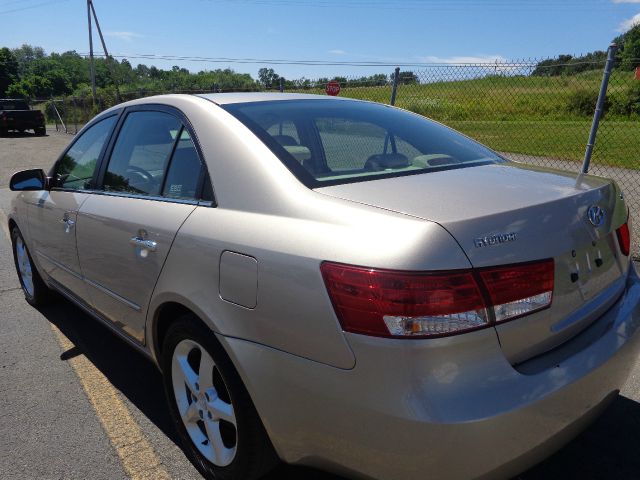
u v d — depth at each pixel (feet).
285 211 6.53
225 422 7.47
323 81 38.55
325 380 5.76
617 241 7.45
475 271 5.44
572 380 5.97
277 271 6.14
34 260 13.60
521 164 8.83
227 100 8.82
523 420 5.51
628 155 37.52
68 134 86.69
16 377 11.07
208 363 7.40
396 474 5.53
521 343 5.79
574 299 6.42
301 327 5.90
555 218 6.23
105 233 9.29
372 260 5.50
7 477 8.09
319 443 6.03
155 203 8.45
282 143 7.55
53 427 9.35
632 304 7.38
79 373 11.22
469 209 5.93
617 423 9.04
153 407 9.95
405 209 5.96
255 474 7.11
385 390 5.37
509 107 38.60
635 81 25.77
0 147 64.44
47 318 14.08
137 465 8.36
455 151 8.86
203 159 7.84
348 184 6.89
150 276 8.11
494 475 5.57
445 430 5.21
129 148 9.76
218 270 6.84
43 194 12.35
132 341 9.48
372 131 8.89
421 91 31.94
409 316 5.29
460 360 5.39
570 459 8.21
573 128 40.37
